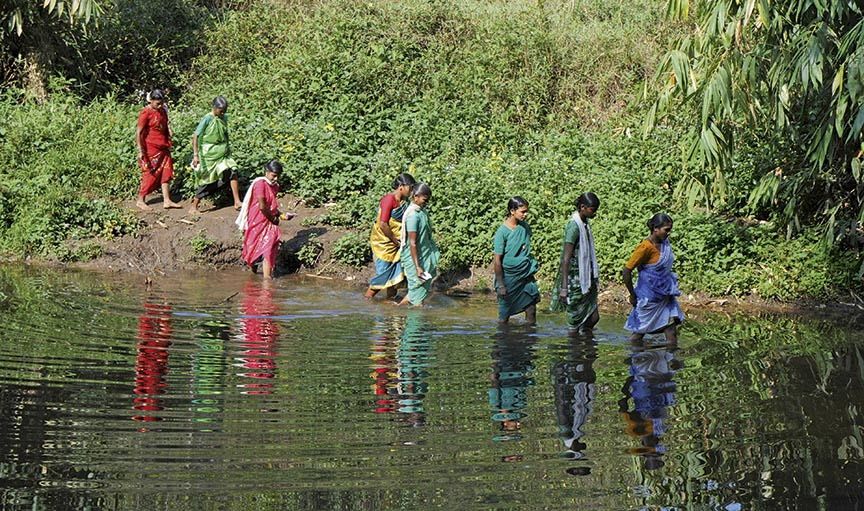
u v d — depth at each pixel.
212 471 5.81
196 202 13.93
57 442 6.21
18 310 9.96
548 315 10.75
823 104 11.09
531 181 13.65
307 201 14.21
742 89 10.37
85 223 13.45
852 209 12.09
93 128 15.40
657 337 9.70
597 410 7.12
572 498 5.52
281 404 7.10
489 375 8.05
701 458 6.16
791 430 6.69
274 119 15.38
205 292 11.44
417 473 5.84
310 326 9.80
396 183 11.45
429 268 11.31
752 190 12.45
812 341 9.48
